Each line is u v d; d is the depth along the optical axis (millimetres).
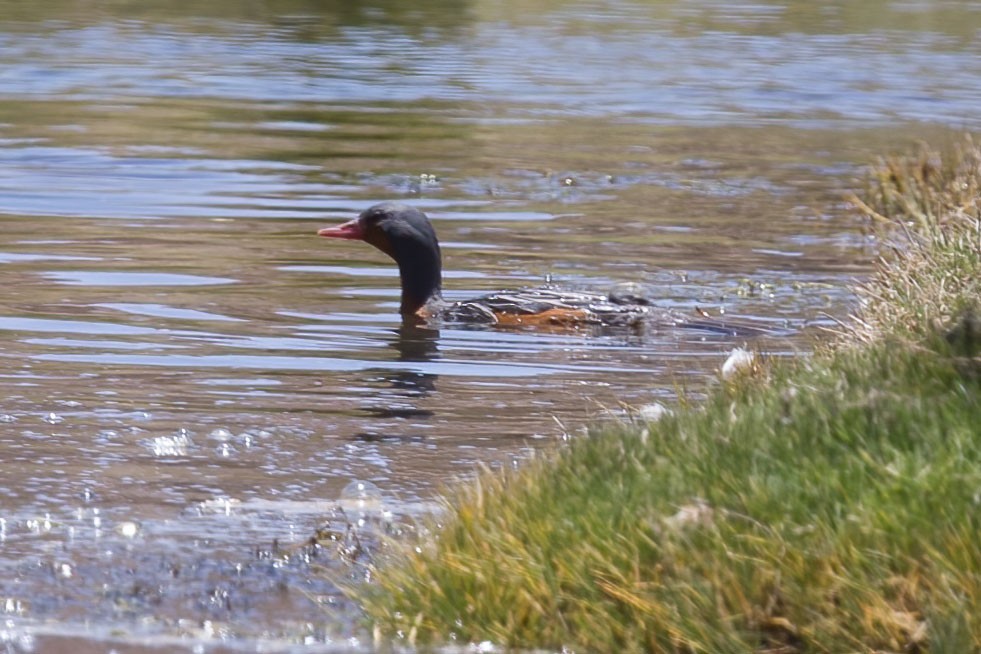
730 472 7953
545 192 23000
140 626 7574
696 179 24328
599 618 7223
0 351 13344
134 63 38906
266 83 35906
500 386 12625
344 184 23375
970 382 9000
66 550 8586
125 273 16875
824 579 7137
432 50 44156
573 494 8086
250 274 17047
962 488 7488
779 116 32188
